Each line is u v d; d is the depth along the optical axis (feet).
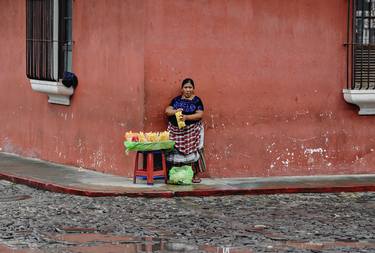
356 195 62.34
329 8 67.46
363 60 67.67
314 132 67.87
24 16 80.18
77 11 71.36
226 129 66.03
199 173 65.87
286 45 66.85
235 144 66.28
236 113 66.13
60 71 73.05
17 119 81.56
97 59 69.15
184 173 62.90
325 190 63.05
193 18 64.75
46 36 73.46
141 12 64.08
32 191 62.85
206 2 64.95
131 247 45.68
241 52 65.92
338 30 67.77
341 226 51.39
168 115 63.87
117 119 67.05
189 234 48.80
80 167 71.67
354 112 68.64
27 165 73.61
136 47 64.75
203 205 57.57
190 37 64.75
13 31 82.17
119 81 66.74
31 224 50.88
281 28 66.64
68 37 73.26
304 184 63.93
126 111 66.03
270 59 66.59
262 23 66.18
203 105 65.16
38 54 74.84
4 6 83.76
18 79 81.35
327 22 67.51
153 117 64.39
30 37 76.18
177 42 64.54
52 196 60.54
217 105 65.67
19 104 81.20
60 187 61.77
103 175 67.51
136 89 64.90
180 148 63.57
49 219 52.34
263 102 66.64
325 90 67.87
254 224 51.67
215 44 65.36
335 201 59.82
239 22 65.72
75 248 45.24
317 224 51.88
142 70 64.18
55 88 71.97
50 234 48.39
